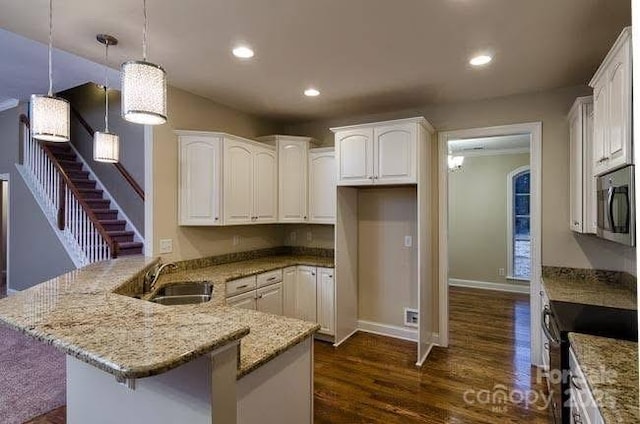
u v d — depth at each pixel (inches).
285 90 135.6
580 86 127.4
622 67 66.6
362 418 98.3
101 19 84.4
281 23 86.7
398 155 136.1
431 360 135.7
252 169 150.8
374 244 167.3
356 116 171.0
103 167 230.2
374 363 133.1
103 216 213.6
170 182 132.6
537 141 133.3
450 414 99.9
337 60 108.3
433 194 152.6
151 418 55.6
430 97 142.3
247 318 77.2
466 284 269.0
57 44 98.1
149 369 35.2
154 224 127.0
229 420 48.6
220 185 134.8
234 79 124.6
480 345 150.9
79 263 185.6
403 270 160.7
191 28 89.1
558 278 127.2
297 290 161.2
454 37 93.5
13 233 225.8
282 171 165.6
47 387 111.8
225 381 48.0
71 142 249.6
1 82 186.7
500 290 255.6
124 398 60.6
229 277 124.6
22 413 98.0
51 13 80.2
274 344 62.7
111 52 103.2
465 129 146.7
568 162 128.6
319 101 148.6
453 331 169.2
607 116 76.7
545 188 132.0
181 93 136.1
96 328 46.3
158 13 81.9
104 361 36.8
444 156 150.9
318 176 166.4
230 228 158.6
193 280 119.0
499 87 129.9
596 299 96.1
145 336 43.6
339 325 152.6
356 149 144.6
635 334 70.5
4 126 234.2
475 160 266.1
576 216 113.4
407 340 157.5
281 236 189.0
